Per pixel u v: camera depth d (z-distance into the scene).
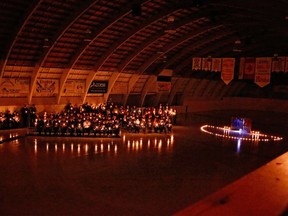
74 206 13.39
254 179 2.76
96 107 35.69
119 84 43.84
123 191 15.49
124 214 12.87
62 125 28.64
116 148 25.12
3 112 30.66
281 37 43.81
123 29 33.97
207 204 2.22
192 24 37.50
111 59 38.50
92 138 28.58
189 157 23.47
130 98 48.34
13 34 26.28
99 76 39.84
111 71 40.44
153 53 42.47
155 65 45.88
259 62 31.75
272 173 2.93
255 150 27.34
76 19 27.72
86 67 36.84
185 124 42.12
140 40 37.78
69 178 17.02
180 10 32.41
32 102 33.31
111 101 44.62
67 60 33.94
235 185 2.60
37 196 14.27
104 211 13.06
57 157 21.20
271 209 2.19
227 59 32.78
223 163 22.19
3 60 28.00
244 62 32.47
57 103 35.66
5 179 16.28
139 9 27.31
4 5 23.64
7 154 21.31
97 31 31.52
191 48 44.34
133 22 33.19
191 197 15.11
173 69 49.72
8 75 30.48
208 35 42.59
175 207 13.81
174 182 17.30
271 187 2.56
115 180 17.12
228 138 32.97
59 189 15.30
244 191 2.47
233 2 26.25
